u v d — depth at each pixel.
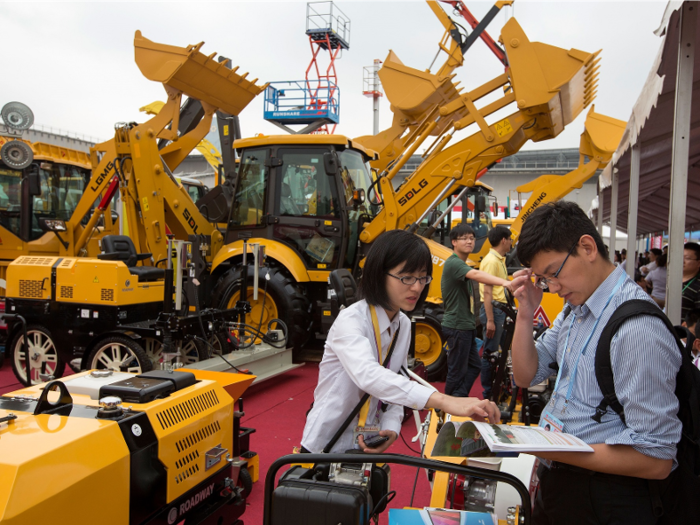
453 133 6.35
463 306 4.35
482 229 10.93
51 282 4.92
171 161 7.19
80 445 1.48
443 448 1.50
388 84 7.95
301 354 7.01
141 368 4.57
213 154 12.77
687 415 1.34
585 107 6.75
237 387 2.70
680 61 2.87
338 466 1.57
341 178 6.33
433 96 7.79
